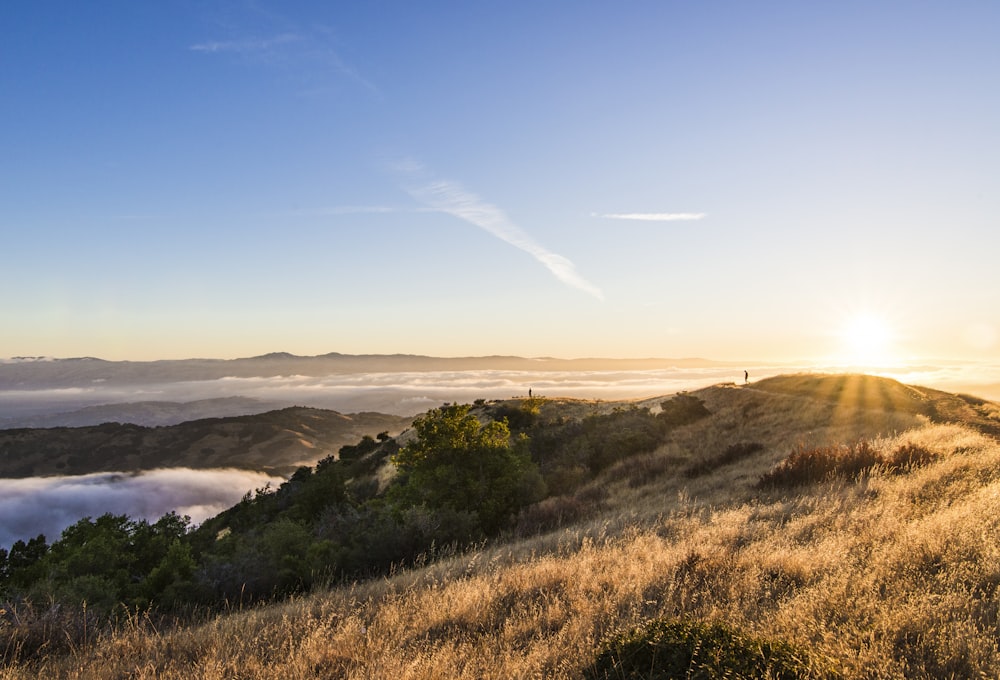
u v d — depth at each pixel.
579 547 10.84
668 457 30.59
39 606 8.17
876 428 25.16
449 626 6.00
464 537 18.45
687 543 8.40
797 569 6.27
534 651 4.77
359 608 7.48
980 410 25.80
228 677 5.24
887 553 6.29
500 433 28.59
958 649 3.97
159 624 8.13
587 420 47.41
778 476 16.06
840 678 3.66
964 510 7.76
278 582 15.69
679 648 3.89
